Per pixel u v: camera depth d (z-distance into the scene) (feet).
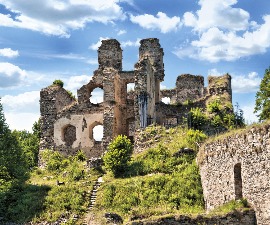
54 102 156.15
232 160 73.56
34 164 157.79
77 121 154.40
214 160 81.46
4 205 102.32
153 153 111.65
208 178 84.64
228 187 74.69
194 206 87.51
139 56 166.71
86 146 152.25
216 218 66.13
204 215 66.74
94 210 94.99
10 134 116.16
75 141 153.07
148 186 97.19
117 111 153.17
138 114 135.74
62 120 155.22
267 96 108.37
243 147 70.08
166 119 158.10
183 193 91.35
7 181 108.58
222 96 148.15
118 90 156.66
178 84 180.96
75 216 93.76
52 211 98.02
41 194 105.91
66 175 118.42
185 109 156.66
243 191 69.31
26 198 104.37
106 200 96.68
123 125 159.53
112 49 162.20
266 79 109.09
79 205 97.81
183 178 96.02
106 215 86.69
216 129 124.16
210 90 153.99
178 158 105.40
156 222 66.54
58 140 154.10
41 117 156.35
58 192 104.99
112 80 150.00
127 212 90.33
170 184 95.25
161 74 163.73
